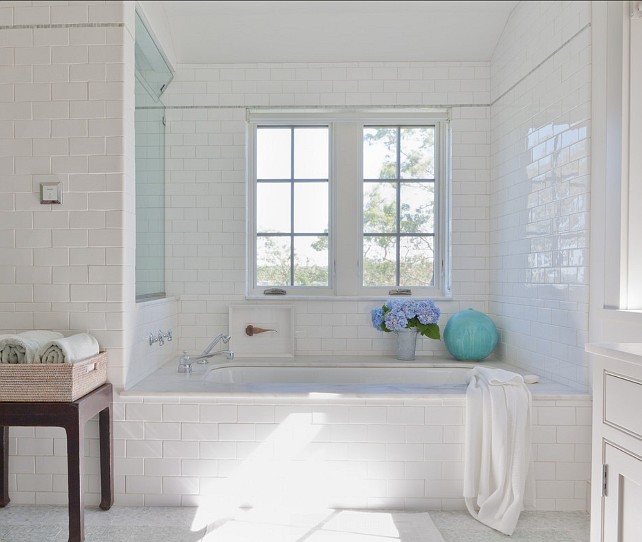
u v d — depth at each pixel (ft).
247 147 13.00
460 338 11.74
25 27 8.86
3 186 8.87
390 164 13.21
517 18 11.24
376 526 8.00
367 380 11.64
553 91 9.68
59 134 8.86
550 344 9.87
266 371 11.65
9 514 8.43
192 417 8.67
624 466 4.51
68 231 8.85
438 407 8.60
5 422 7.29
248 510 8.54
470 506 8.29
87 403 7.61
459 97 12.73
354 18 11.85
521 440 8.06
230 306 12.62
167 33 11.92
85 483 8.68
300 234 13.20
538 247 10.30
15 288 8.88
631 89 7.79
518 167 11.16
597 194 8.43
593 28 8.50
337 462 8.63
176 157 12.73
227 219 12.75
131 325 9.21
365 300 12.79
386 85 12.73
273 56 12.58
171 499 8.69
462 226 12.80
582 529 7.93
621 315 7.55
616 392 4.66
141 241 10.66
